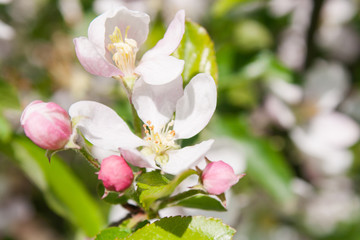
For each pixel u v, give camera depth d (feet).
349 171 2.03
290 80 1.74
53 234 2.03
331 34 2.00
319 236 2.04
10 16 1.89
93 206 1.58
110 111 1.30
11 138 1.55
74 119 1.27
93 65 1.26
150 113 1.33
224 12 1.80
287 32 1.91
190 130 1.31
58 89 1.82
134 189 1.26
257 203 1.94
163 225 1.24
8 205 2.04
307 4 1.89
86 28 1.82
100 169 1.24
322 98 1.95
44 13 1.89
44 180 1.56
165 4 1.86
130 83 1.32
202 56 1.36
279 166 1.71
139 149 1.31
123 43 1.31
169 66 1.29
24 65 1.83
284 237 2.01
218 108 1.82
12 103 1.59
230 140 1.73
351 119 2.03
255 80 1.83
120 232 1.28
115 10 1.30
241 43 1.80
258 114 1.85
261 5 1.88
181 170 1.27
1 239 2.04
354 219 2.04
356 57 2.01
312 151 1.87
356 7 2.04
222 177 1.23
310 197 1.98
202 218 1.25
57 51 1.84
